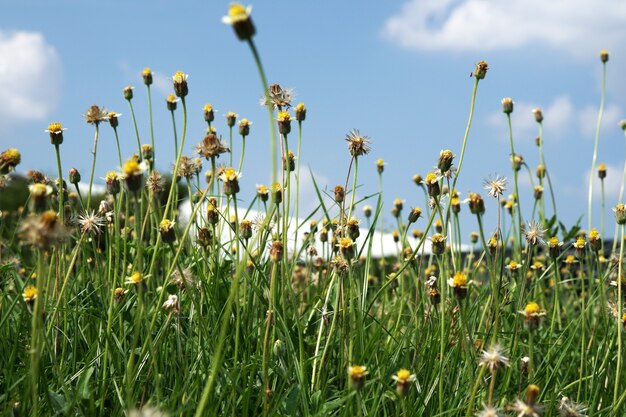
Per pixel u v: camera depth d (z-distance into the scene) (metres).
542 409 0.60
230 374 0.67
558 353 0.81
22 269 0.95
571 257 1.01
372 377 0.71
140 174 0.57
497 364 0.61
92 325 0.76
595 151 1.17
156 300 0.76
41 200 0.56
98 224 0.71
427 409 0.69
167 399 0.66
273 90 0.78
